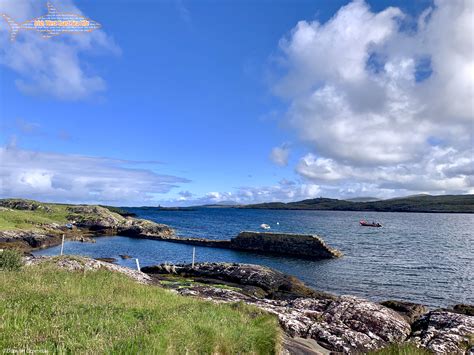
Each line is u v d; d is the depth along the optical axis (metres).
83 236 87.06
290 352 12.93
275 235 67.56
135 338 8.82
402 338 16.70
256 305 20.84
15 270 19.77
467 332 15.80
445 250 67.00
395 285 38.72
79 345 8.12
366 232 109.56
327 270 47.81
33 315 10.30
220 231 114.69
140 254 63.50
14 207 119.38
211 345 9.79
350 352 14.34
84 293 15.56
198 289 25.80
